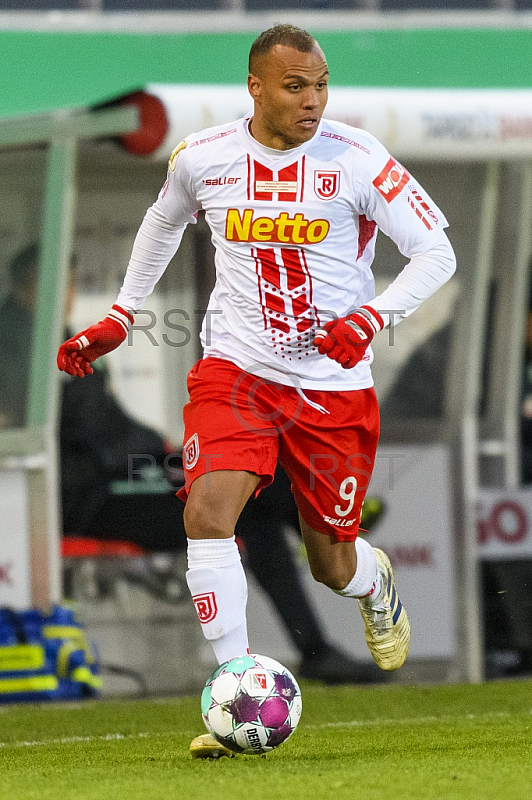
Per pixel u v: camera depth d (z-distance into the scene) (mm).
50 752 14469
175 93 22844
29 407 25188
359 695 22781
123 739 16141
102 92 26406
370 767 11281
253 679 12031
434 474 27812
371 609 14711
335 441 13164
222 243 13047
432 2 35562
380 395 28062
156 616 27266
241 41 27344
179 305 27031
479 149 24609
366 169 12773
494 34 28094
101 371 26750
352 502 13438
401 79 26828
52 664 24781
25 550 25188
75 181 26562
